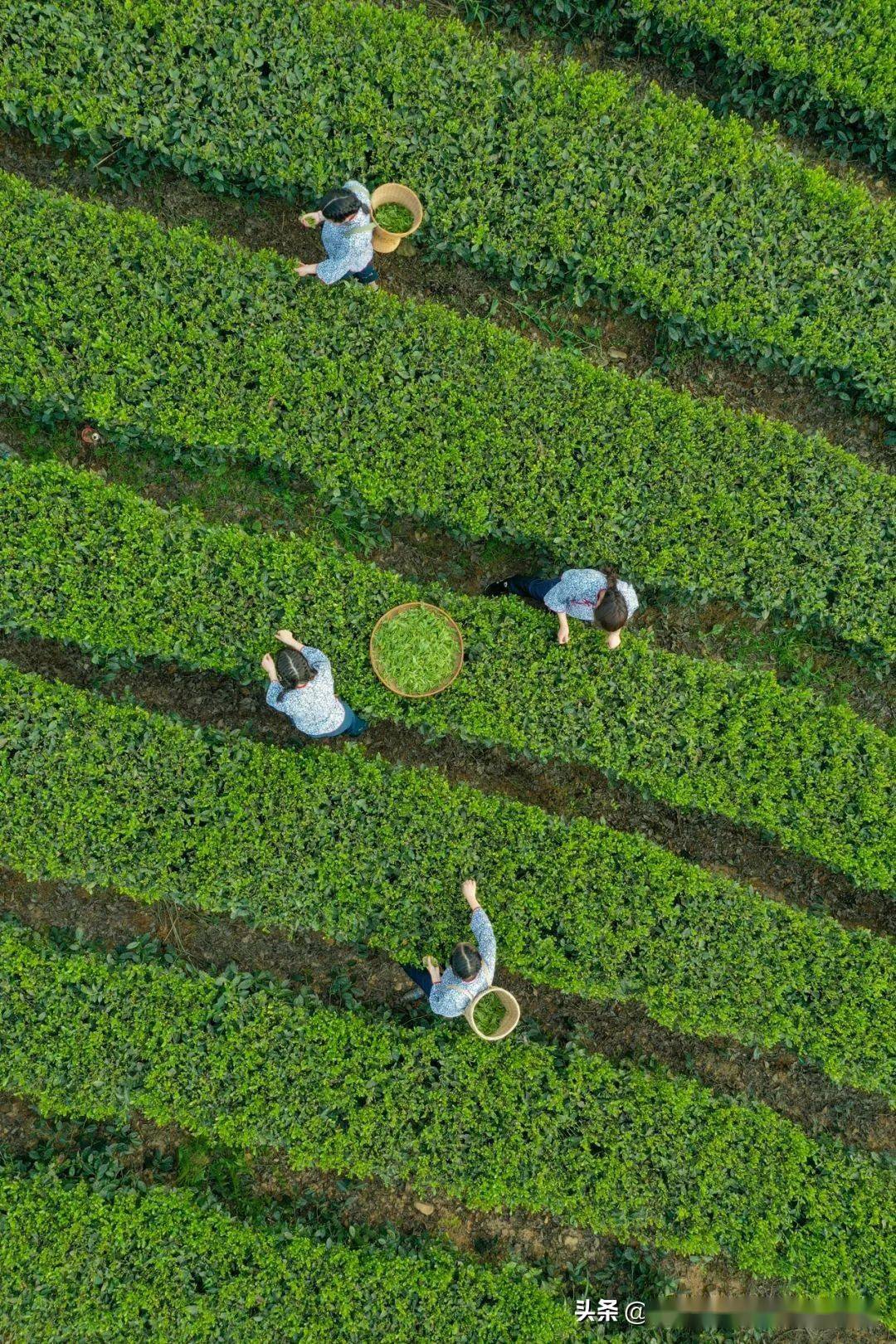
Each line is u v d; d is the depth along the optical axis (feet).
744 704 33.65
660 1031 34.55
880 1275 32.14
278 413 32.60
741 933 33.04
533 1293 31.42
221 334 32.60
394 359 32.81
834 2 34.42
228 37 32.27
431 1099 31.78
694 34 34.81
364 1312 30.71
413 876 32.01
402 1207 33.09
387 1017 32.89
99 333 31.89
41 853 31.35
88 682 33.58
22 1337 29.68
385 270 34.86
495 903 32.24
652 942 32.65
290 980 33.60
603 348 35.86
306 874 31.81
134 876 31.55
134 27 32.12
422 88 32.94
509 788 34.73
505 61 33.40
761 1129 32.71
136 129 32.42
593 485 33.30
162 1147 32.89
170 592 31.91
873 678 36.01
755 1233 32.01
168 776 31.58
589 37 36.11
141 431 32.83
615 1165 31.89
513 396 33.17
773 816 33.53
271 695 29.58
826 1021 33.12
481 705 32.60
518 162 33.50
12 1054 30.94
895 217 34.30
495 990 29.63
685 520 33.68
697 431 33.86
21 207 31.99
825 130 36.29
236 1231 31.04
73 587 31.58
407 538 34.83
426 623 32.07
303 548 32.68
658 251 33.91
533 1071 32.07
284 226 34.65
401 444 32.83
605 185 33.65
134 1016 31.53
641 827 34.99
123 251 31.96
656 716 33.24
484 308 35.37
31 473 31.76
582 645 32.96
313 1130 31.42
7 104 32.24
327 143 32.76
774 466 34.04
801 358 34.91
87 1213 30.76
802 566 34.12
